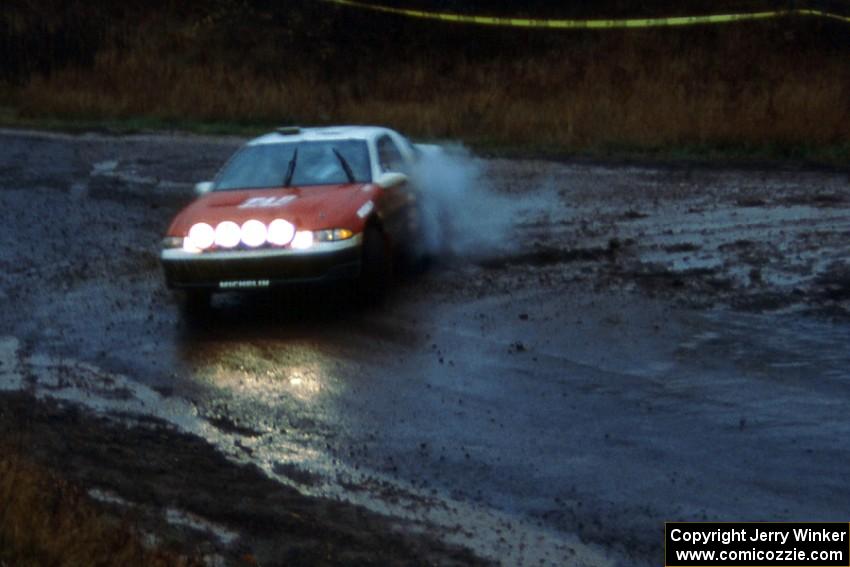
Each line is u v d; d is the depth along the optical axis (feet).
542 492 78.69
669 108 283.59
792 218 172.45
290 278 124.47
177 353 115.96
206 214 128.06
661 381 99.60
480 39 408.05
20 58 382.42
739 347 108.58
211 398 101.35
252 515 76.28
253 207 128.57
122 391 104.12
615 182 217.97
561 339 113.39
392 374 105.19
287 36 411.13
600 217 180.14
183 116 336.29
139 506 77.20
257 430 92.94
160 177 234.99
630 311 122.62
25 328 127.95
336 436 90.68
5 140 288.10
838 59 372.58
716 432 87.35
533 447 86.33
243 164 142.61
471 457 85.15
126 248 169.99
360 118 315.78
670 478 79.56
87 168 246.88
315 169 139.64
